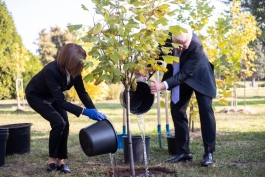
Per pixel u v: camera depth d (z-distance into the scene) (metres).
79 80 4.18
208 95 4.52
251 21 9.95
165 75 4.82
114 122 10.41
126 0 3.34
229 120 9.92
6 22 20.55
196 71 4.53
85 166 4.56
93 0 3.27
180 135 4.72
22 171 4.34
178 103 4.72
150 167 4.33
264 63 35.97
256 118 10.34
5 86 22.08
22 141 5.38
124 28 3.30
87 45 10.70
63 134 4.17
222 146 5.78
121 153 5.40
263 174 3.99
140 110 3.92
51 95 4.21
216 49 6.45
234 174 4.01
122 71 3.58
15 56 16.98
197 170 4.23
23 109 16.02
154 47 3.51
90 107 4.23
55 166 4.23
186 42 4.33
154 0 3.49
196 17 6.38
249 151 5.32
